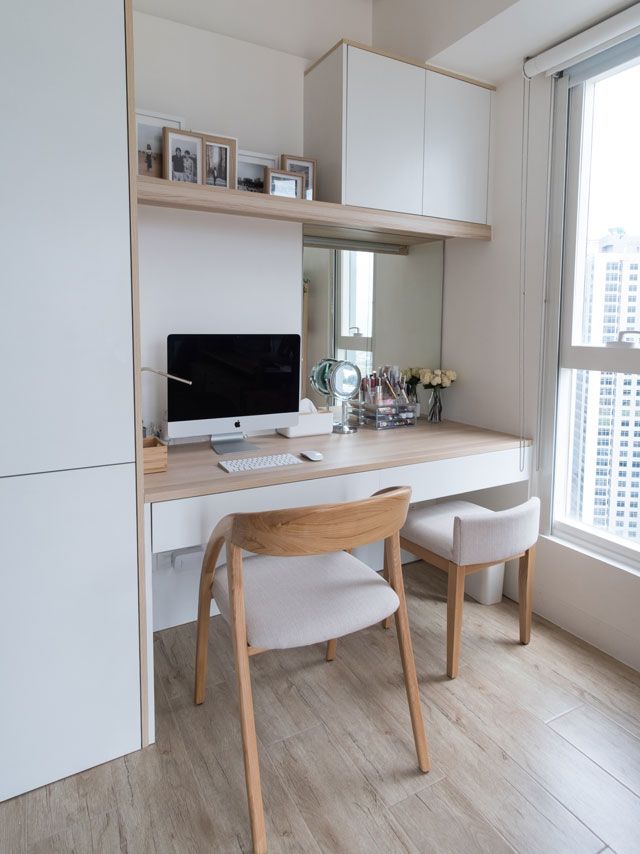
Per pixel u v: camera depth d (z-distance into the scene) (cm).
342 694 183
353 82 208
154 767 153
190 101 215
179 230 210
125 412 145
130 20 133
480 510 227
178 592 224
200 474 179
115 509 147
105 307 139
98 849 129
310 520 123
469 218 244
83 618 146
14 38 121
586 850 129
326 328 254
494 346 254
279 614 138
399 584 150
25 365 131
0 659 137
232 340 204
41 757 145
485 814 138
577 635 220
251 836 130
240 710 129
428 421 280
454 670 191
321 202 205
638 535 207
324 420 244
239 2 228
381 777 149
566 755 158
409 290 273
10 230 126
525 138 232
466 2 207
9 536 134
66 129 129
